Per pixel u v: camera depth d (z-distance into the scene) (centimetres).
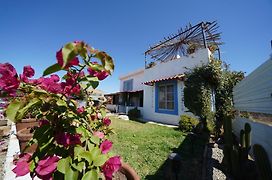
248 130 325
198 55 919
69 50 73
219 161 389
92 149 107
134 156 413
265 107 328
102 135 140
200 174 320
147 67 1333
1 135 544
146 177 303
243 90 570
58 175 101
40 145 109
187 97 742
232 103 775
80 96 154
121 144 523
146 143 537
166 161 379
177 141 565
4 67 101
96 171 99
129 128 824
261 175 231
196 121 762
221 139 584
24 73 113
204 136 627
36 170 97
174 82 1012
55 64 92
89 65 92
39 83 121
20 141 257
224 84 802
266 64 310
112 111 2119
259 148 241
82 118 134
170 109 1022
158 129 795
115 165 107
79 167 98
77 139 112
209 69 709
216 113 764
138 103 1652
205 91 688
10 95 105
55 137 111
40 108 114
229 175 316
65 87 123
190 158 408
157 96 1147
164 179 294
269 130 287
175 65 1063
